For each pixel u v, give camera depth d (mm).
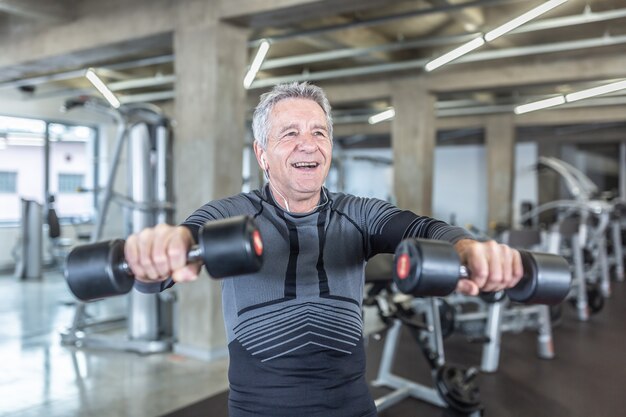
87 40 4750
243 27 4113
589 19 4723
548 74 6582
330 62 7098
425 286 678
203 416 2791
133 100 8906
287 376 988
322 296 1025
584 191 6352
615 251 8047
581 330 4836
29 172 8820
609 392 3236
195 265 713
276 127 1049
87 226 8984
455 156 12102
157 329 4164
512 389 3285
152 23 4301
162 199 4215
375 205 1115
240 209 1049
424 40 5418
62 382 3307
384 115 8531
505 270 699
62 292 6555
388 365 3326
